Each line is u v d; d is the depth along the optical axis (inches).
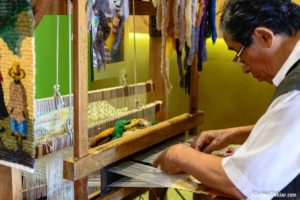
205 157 33.0
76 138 31.7
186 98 67.8
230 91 65.8
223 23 32.5
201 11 41.3
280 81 31.0
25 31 27.3
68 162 31.5
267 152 28.2
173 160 34.9
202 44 43.4
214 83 67.0
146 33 70.1
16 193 33.3
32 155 29.2
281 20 29.5
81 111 31.2
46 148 37.7
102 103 47.2
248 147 29.9
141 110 51.1
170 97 69.1
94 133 44.6
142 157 41.3
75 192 33.1
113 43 36.5
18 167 30.2
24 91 28.3
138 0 44.4
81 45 30.0
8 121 29.7
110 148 35.0
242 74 64.1
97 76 59.0
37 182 38.6
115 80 66.1
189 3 39.2
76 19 29.5
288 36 30.3
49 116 39.3
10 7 27.4
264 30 29.8
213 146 42.4
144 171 37.7
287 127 27.8
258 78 34.1
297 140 27.7
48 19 57.3
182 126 46.4
